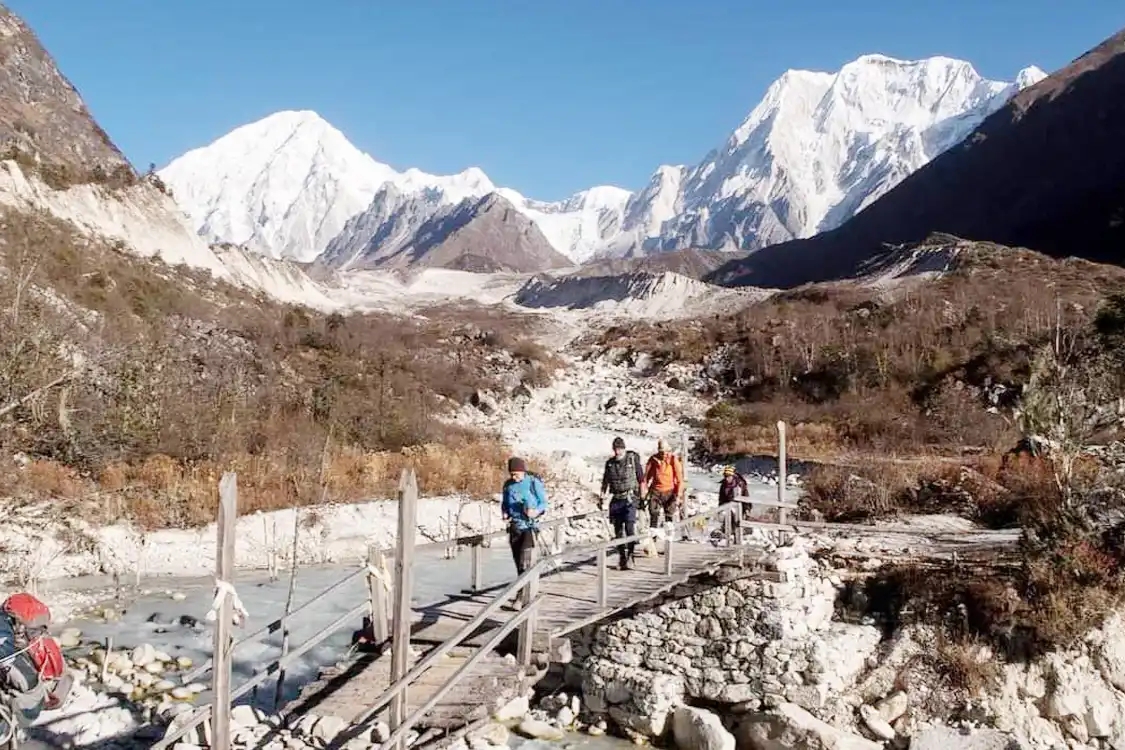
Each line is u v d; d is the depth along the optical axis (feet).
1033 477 60.64
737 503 49.29
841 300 225.35
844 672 43.62
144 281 143.64
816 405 150.82
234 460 86.53
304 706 31.17
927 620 45.21
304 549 71.77
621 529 46.16
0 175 165.17
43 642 27.66
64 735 34.83
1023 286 196.34
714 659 44.09
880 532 49.06
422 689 31.32
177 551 68.49
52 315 87.92
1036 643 43.04
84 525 68.23
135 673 43.75
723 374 187.93
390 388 136.46
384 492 86.17
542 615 38.60
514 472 38.88
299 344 148.97
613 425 157.07
